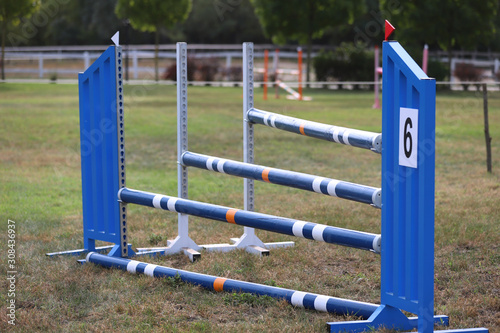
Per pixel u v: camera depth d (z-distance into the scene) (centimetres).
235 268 635
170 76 3666
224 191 1042
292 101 2566
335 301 500
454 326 475
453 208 876
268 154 1382
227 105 2348
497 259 646
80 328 475
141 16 3378
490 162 1152
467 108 2233
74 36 5488
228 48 5272
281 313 505
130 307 514
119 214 650
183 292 554
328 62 3469
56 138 1570
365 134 479
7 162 1277
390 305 466
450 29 3200
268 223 559
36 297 547
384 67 452
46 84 3350
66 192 1025
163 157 1365
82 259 663
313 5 3409
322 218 838
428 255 429
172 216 876
